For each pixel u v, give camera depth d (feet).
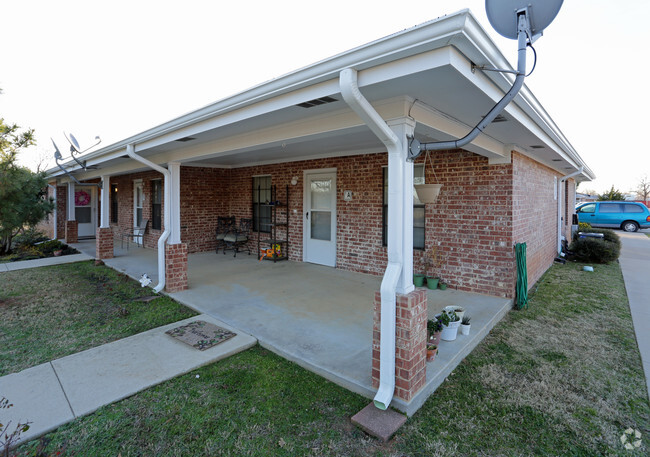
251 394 9.39
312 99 9.28
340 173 24.03
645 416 8.75
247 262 27.17
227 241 30.86
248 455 7.23
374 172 22.07
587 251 30.07
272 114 11.12
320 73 8.45
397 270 8.80
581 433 8.09
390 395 8.66
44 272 24.45
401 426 8.20
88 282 21.49
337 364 10.62
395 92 8.82
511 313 16.40
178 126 14.39
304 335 12.86
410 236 9.30
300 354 11.28
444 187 19.12
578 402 9.30
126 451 7.23
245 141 14.49
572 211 44.65
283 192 28.30
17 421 7.94
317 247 26.11
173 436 7.71
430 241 19.71
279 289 19.22
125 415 8.39
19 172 22.18
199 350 11.60
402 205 8.98
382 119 9.02
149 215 34.58
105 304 16.97
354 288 19.42
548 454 7.41
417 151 9.09
